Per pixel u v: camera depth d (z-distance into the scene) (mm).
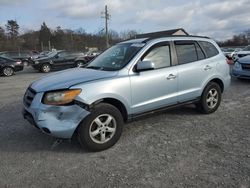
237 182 3504
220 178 3605
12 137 5152
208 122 5832
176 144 4723
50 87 4383
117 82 4656
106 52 5934
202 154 4312
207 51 6297
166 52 5488
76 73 5004
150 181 3582
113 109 4574
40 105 4320
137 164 4043
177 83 5523
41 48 94625
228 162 4031
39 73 19484
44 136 5160
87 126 4355
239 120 5957
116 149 4578
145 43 5301
